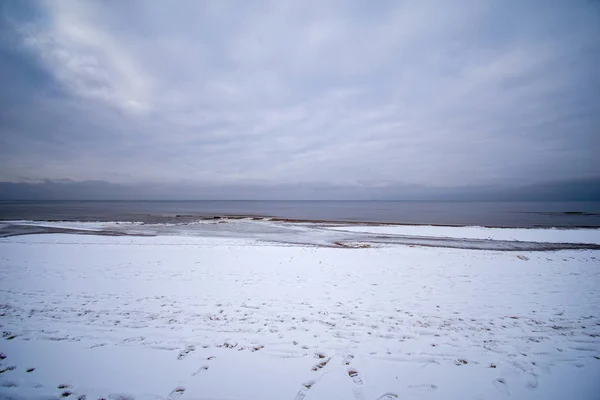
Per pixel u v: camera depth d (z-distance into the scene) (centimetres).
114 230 1891
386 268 799
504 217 3556
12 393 264
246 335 381
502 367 313
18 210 4319
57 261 838
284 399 261
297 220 2906
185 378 287
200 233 1819
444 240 1582
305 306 496
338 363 317
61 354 327
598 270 793
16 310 461
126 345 350
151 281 640
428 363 319
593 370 311
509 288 618
